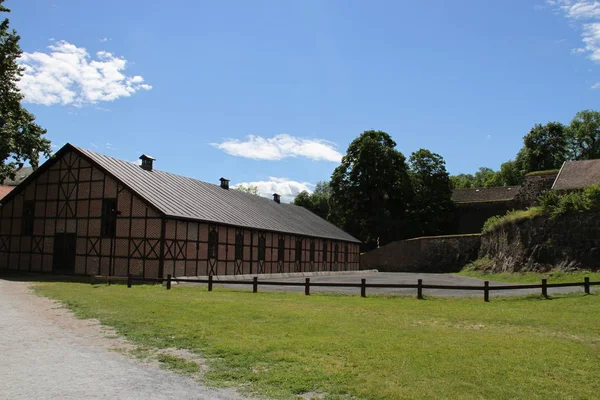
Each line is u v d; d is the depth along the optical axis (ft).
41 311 38.93
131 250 77.30
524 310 44.01
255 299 50.01
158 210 75.10
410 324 36.06
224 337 29.66
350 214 168.66
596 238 77.46
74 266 83.10
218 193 110.42
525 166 198.49
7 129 80.02
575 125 204.64
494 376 22.26
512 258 94.27
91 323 34.01
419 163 179.63
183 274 78.59
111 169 82.58
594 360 25.50
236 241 93.35
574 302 48.11
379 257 159.63
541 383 21.40
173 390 19.74
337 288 66.69
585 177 107.34
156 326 32.96
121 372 22.06
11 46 82.07
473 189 194.49
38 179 89.66
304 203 225.15
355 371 22.66
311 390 20.08
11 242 91.61
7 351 25.29
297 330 32.17
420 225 169.78
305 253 122.62
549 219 85.87
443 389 20.25
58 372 21.70
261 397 19.20
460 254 141.79
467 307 45.98
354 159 168.76
